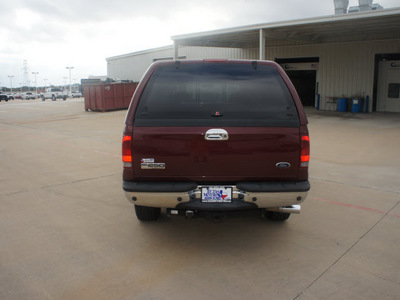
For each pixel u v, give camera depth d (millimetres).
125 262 3508
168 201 3416
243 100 3502
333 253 3691
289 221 4551
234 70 3617
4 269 3359
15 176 6785
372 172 6914
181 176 3416
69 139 11555
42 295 2947
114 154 8961
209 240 4008
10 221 4535
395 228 4312
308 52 20203
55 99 46938
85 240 3998
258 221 4559
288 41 20812
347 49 18719
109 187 6043
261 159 3385
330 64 19469
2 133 13188
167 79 3590
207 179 3418
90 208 5020
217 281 3158
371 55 17969
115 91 23562
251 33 16938
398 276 3256
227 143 3350
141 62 28859
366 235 4121
